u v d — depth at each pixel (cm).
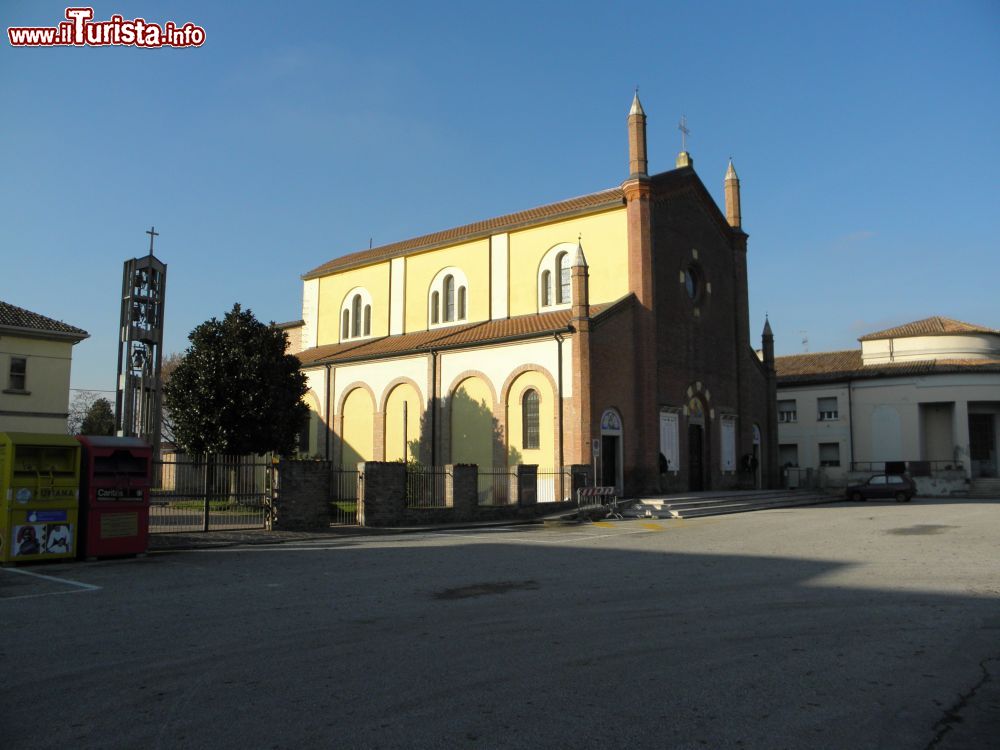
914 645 826
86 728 584
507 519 2598
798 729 581
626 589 1193
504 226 3953
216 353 2784
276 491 2141
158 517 2114
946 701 645
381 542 1953
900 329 5378
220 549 1788
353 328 4684
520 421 3269
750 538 1995
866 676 715
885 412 5116
